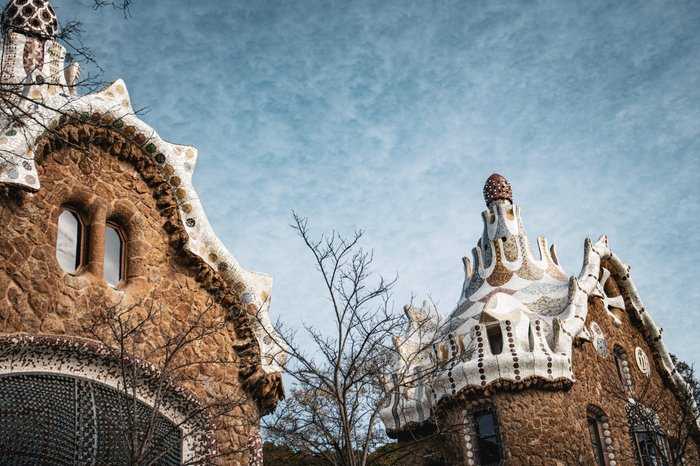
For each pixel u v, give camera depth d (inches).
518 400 717.9
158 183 538.9
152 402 490.9
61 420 451.5
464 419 730.2
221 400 494.0
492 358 724.7
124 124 521.3
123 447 453.1
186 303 528.7
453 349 749.3
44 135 482.3
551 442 704.4
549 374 724.0
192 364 506.9
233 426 518.6
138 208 527.5
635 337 924.0
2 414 433.7
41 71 507.2
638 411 743.7
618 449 761.0
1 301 441.4
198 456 497.4
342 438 555.2
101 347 466.0
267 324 552.4
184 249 533.0
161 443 455.8
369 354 578.9
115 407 470.9
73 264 492.1
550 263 872.3
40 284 460.4
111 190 517.7
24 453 432.1
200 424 502.3
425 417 770.2
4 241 453.1
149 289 514.0
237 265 548.7
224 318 544.1
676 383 929.5
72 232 498.6
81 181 503.5
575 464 698.2
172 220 536.7
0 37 533.6
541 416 713.0
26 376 447.8
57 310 462.9
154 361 495.2
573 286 802.2
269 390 544.7
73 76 552.1
